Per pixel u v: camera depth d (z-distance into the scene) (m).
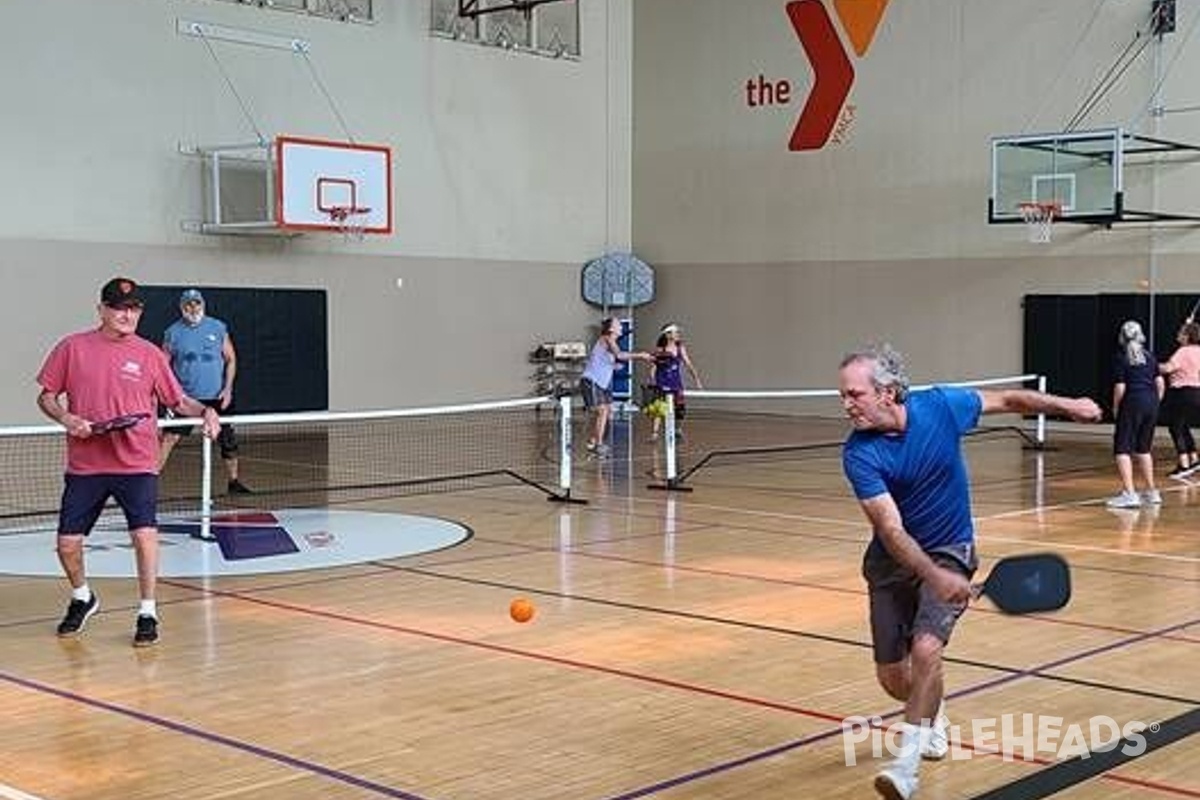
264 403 20.72
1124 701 6.02
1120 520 11.62
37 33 18.31
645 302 25.12
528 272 24.17
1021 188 19.70
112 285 7.00
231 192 20.16
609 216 25.42
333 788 4.88
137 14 19.22
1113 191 18.84
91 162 18.88
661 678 6.42
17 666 6.67
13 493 13.52
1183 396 14.90
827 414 23.36
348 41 21.53
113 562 9.54
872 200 22.67
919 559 4.44
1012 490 13.72
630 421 21.66
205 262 20.06
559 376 24.48
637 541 10.49
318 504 12.54
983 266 21.53
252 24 20.39
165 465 15.64
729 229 24.45
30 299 18.39
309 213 19.88
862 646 7.04
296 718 5.77
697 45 24.69
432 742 5.43
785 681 6.36
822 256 23.33
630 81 25.61
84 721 5.72
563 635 7.33
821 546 10.27
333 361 21.56
